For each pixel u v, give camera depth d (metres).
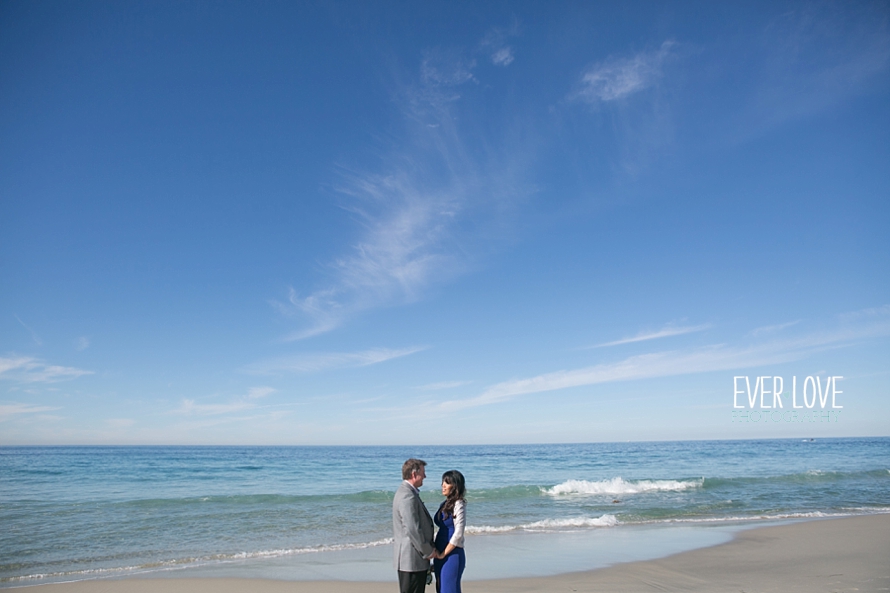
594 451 67.06
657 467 34.50
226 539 11.28
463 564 4.65
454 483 4.81
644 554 9.39
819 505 15.93
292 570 8.41
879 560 8.63
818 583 7.21
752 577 7.67
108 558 9.45
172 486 23.95
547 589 7.23
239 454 68.44
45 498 18.77
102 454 65.12
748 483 22.36
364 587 7.41
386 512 15.23
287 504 17.12
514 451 75.38
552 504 16.62
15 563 9.09
